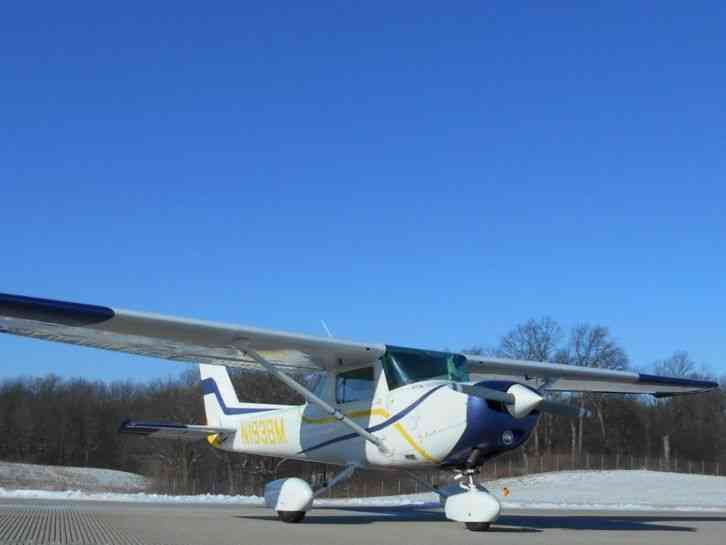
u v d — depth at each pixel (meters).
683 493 30.94
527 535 8.23
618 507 20.33
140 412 60.88
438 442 9.19
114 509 12.02
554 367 11.95
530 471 40.06
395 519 10.83
